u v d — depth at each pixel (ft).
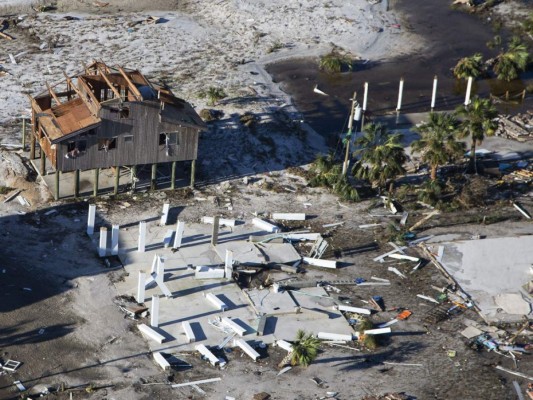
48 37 531.91
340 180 401.90
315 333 314.96
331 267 352.28
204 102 464.65
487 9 623.77
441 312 329.11
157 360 295.69
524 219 393.50
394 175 392.27
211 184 403.34
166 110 379.55
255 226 375.86
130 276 337.11
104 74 390.83
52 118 373.81
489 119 411.75
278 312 323.78
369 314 326.44
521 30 595.47
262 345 306.76
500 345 312.91
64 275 335.06
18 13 564.71
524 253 367.86
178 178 404.57
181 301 325.83
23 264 338.54
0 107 445.78
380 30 581.12
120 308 319.88
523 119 481.46
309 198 400.26
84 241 355.77
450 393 289.33
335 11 597.11
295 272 347.77
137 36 542.57
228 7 587.27
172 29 556.10
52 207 375.04
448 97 506.48
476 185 405.18
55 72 488.44
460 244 371.35
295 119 463.42
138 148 377.09
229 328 313.32
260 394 284.00
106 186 392.27
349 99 493.77
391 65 539.70
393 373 297.53
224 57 528.22
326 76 518.37
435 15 611.88
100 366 292.81
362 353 306.76
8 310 313.53
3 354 294.05
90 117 367.86
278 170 418.92
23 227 361.10
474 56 531.91
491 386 293.43
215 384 287.89
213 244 360.07
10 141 416.26
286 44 552.82
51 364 291.79
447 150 395.34
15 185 388.16
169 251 353.72
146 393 282.36
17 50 512.22
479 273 353.72
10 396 277.64
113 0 592.60
